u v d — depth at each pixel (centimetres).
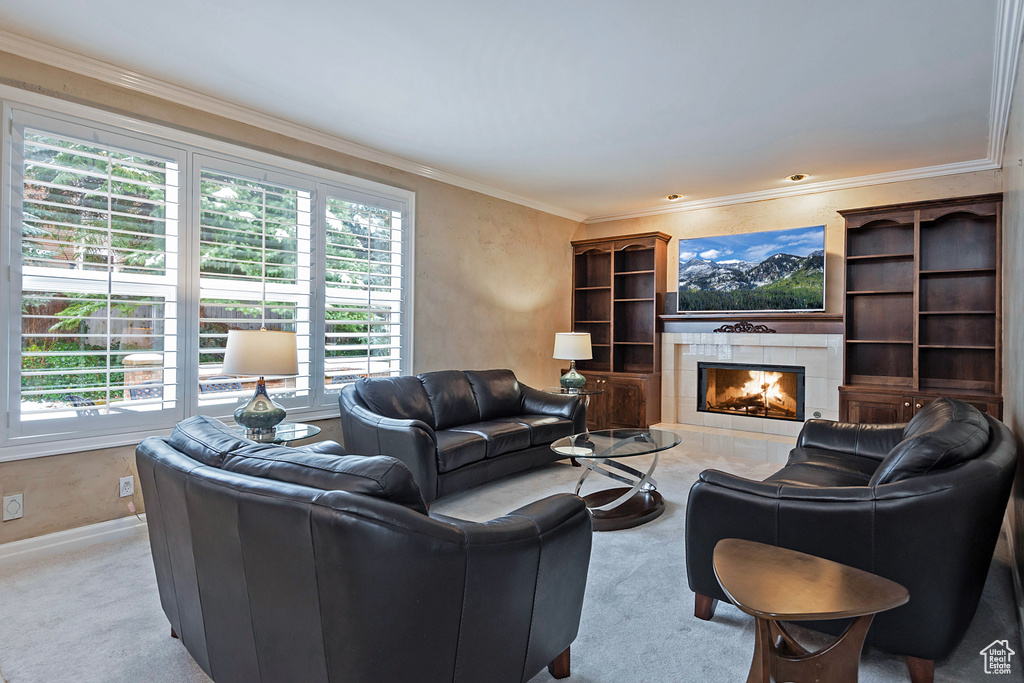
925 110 345
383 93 328
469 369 524
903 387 450
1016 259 272
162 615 219
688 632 206
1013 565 262
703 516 209
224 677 156
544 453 445
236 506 136
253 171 362
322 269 401
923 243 459
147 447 180
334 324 409
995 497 170
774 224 549
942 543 169
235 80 312
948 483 170
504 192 554
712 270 577
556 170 480
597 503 342
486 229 540
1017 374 261
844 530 183
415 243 469
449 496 377
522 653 158
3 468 267
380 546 121
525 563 152
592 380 613
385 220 446
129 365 306
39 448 276
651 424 583
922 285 457
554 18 249
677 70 297
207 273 338
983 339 434
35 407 275
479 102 341
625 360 648
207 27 259
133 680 177
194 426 189
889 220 462
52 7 242
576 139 404
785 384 536
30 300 274
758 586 137
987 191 441
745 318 548
